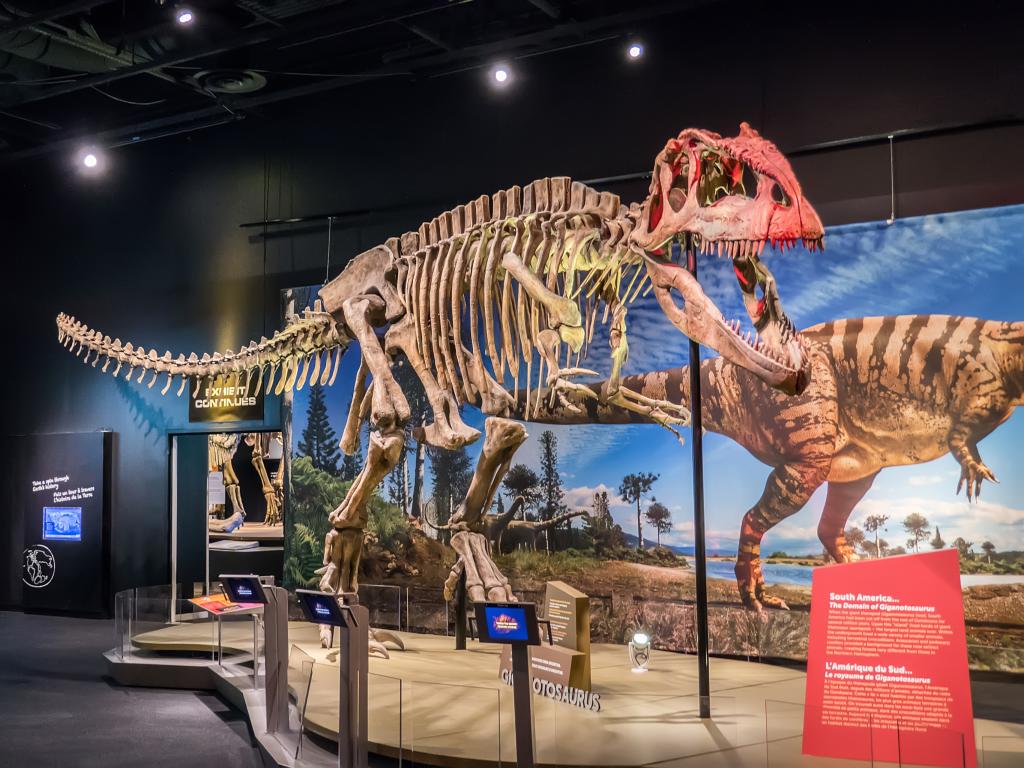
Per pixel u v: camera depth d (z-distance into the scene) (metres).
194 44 9.09
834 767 4.05
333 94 10.28
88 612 11.42
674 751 4.52
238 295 10.92
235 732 6.27
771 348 4.62
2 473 12.37
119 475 11.51
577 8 8.59
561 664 5.47
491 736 4.88
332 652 6.94
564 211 5.88
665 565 8.05
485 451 6.46
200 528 11.49
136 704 7.11
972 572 6.84
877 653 4.14
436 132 9.62
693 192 4.96
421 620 9.30
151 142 11.61
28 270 12.48
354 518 6.93
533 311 5.94
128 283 11.72
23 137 12.13
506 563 8.77
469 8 8.99
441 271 6.61
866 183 7.51
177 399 11.17
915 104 7.36
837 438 7.38
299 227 10.52
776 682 6.25
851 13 7.61
